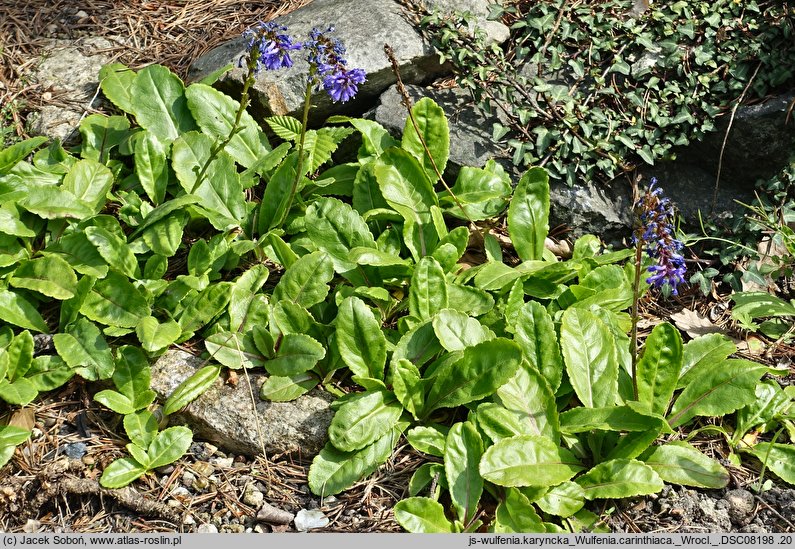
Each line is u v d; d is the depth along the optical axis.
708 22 1.96
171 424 1.68
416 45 1.98
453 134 1.94
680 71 1.93
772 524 1.62
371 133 1.91
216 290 1.74
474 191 1.87
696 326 1.83
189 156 1.87
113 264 1.74
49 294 1.71
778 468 1.65
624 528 1.61
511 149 1.93
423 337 1.71
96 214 1.79
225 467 1.66
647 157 1.90
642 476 1.60
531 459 1.60
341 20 2.01
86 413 1.69
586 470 1.64
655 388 1.68
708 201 1.92
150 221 1.78
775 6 1.95
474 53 1.95
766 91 1.91
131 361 1.69
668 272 1.55
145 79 1.93
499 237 1.91
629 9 2.00
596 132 1.92
